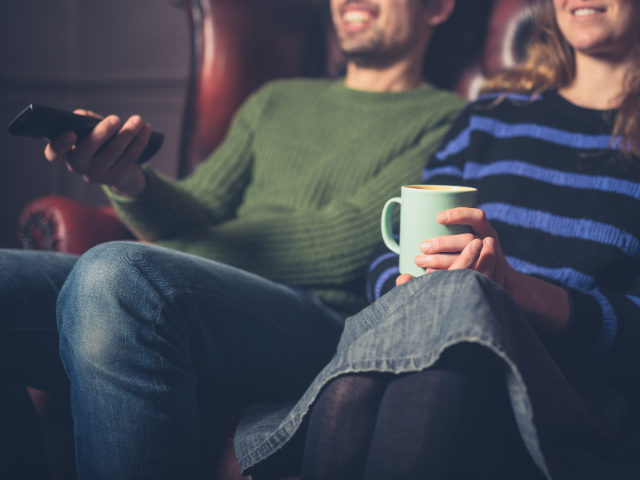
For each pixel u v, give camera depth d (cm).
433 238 64
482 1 129
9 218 250
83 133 82
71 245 111
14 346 81
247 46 149
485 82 107
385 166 109
